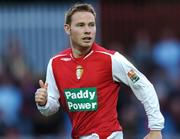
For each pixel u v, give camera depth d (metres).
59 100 18.56
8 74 36.47
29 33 39.12
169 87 35.44
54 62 18.31
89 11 17.86
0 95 35.38
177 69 37.09
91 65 17.92
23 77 36.16
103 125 17.77
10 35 39.06
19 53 38.34
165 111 34.53
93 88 17.81
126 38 38.66
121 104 33.59
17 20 39.19
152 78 35.97
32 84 35.62
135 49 37.38
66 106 18.25
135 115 33.38
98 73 17.83
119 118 33.38
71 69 18.06
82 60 18.00
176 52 37.72
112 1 39.31
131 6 39.12
